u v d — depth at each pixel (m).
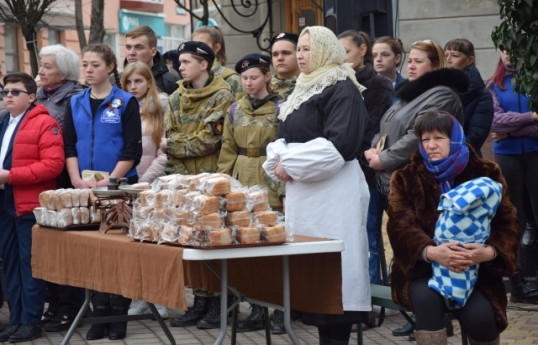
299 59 5.29
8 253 6.66
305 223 5.21
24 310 6.61
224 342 6.32
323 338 5.18
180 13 37.78
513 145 7.47
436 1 12.43
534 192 7.48
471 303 4.61
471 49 6.65
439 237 4.65
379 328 6.54
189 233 4.36
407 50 12.59
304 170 5.08
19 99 6.62
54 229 5.65
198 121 6.88
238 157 6.54
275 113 6.44
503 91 7.50
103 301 6.50
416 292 4.67
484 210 4.59
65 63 7.20
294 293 4.95
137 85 7.06
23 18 14.67
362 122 5.18
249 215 4.46
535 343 6.05
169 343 6.35
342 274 5.14
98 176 6.36
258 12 15.15
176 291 4.36
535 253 7.70
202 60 6.90
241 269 5.26
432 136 4.75
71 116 6.76
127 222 5.27
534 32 5.42
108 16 33.66
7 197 6.61
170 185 4.75
